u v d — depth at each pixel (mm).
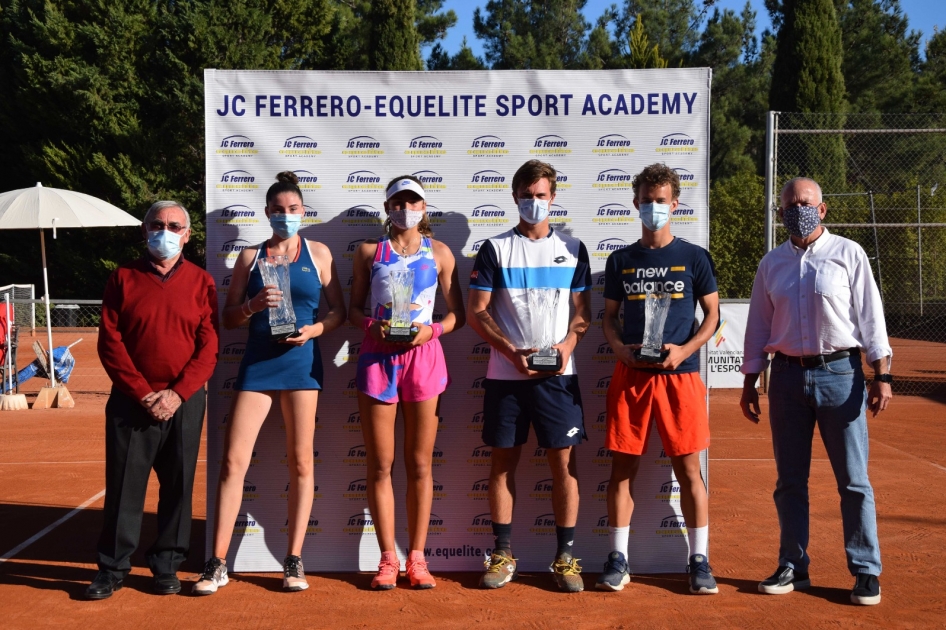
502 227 5094
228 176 5059
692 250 4598
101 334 4457
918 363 16344
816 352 4414
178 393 4449
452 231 5090
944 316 19422
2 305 12188
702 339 4523
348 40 30125
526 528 5082
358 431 5066
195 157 27484
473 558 5086
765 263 4660
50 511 6363
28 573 4895
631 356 4500
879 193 17906
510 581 4824
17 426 10359
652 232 4609
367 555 5066
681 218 5055
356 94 5070
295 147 5074
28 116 27250
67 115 26719
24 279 28000
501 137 5074
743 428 10188
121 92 26719
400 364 4562
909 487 7027
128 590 4617
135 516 4559
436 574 5004
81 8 27219
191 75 26828
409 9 27391
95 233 27156
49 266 27875
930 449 8695
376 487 4637
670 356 4414
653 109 5055
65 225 10945
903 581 4730
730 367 12750
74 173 26734
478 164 5078
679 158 5055
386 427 4586
